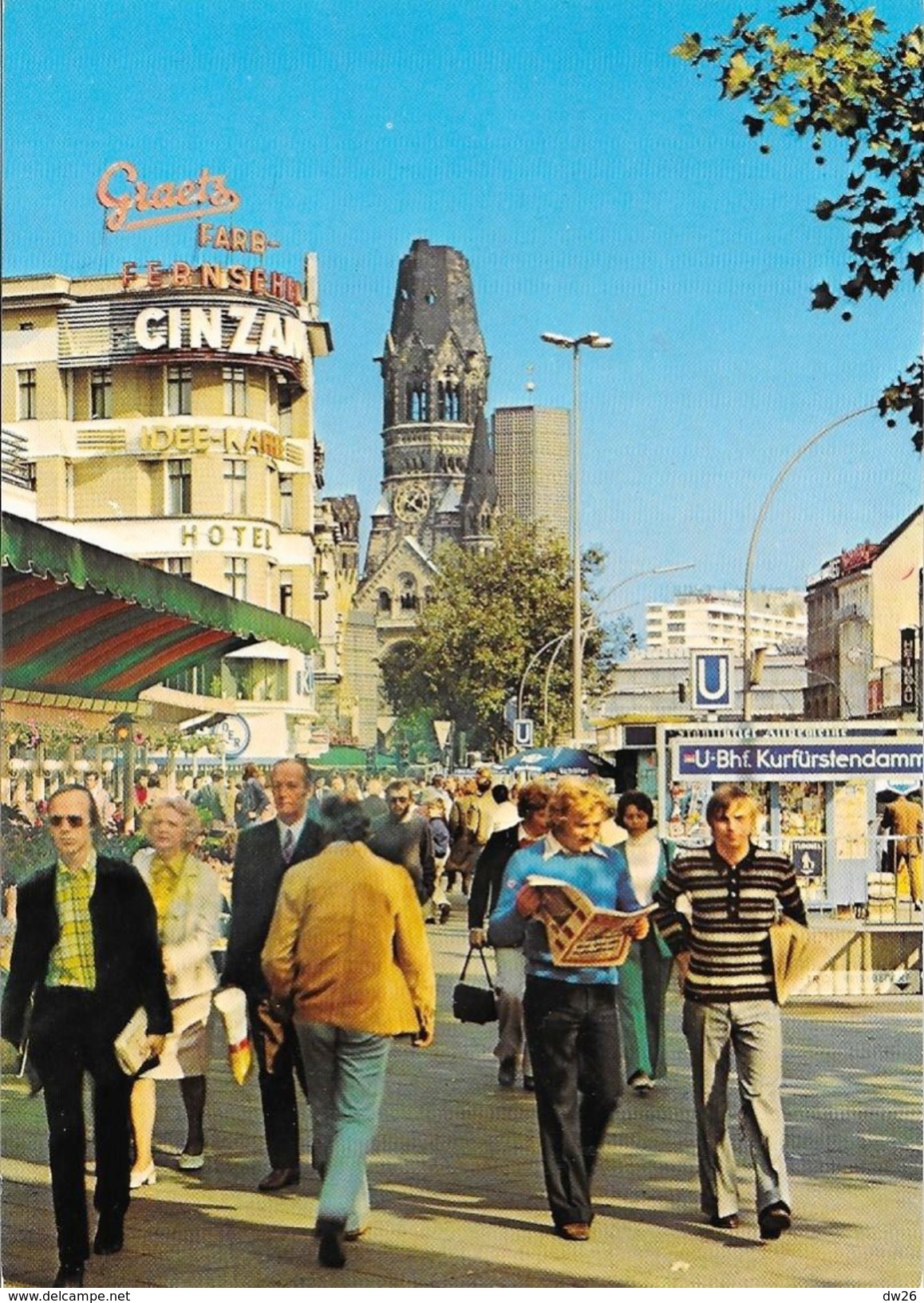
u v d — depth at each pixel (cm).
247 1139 970
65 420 3950
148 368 3984
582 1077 787
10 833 1425
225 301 4006
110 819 1706
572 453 3634
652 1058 1120
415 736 3888
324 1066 771
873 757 1653
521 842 1117
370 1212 813
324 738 3838
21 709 1738
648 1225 800
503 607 3831
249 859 858
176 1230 786
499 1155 930
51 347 3903
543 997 781
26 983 742
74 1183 727
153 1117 888
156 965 754
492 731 3859
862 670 2941
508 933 786
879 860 1722
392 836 803
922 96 913
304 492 4394
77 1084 734
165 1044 760
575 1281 712
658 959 1116
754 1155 784
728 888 786
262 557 4253
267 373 4166
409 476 8319
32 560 1197
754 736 1642
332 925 762
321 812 793
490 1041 1327
